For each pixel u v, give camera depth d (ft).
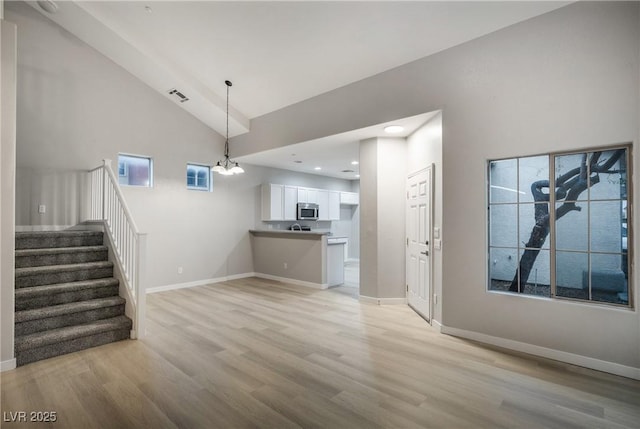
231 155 20.56
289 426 6.40
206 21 12.35
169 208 18.42
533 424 6.48
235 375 8.45
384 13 10.43
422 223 13.35
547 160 9.83
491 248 10.79
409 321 12.85
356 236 33.17
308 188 26.37
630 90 8.27
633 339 8.30
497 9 9.57
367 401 7.26
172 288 18.52
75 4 13.28
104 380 8.19
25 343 9.05
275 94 16.10
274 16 11.45
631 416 6.75
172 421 6.57
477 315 10.75
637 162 8.21
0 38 8.67
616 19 8.43
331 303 15.57
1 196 8.67
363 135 14.90
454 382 8.10
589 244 9.19
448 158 11.27
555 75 9.26
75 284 11.17
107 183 13.75
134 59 15.62
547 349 9.46
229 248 21.44
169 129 18.37
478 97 10.60
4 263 8.70
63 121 14.88
